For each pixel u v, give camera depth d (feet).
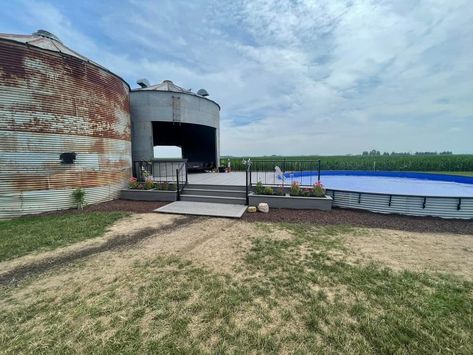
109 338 5.92
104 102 24.54
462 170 63.05
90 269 9.95
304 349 5.53
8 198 18.65
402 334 6.00
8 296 7.95
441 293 7.95
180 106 36.70
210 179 32.96
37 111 19.40
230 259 10.93
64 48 22.99
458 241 13.29
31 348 5.58
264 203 20.44
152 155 35.47
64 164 21.17
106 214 19.48
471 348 5.56
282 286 8.50
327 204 20.65
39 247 12.41
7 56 17.84
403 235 14.32
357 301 7.52
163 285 8.58
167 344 5.70
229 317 6.73
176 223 17.07
